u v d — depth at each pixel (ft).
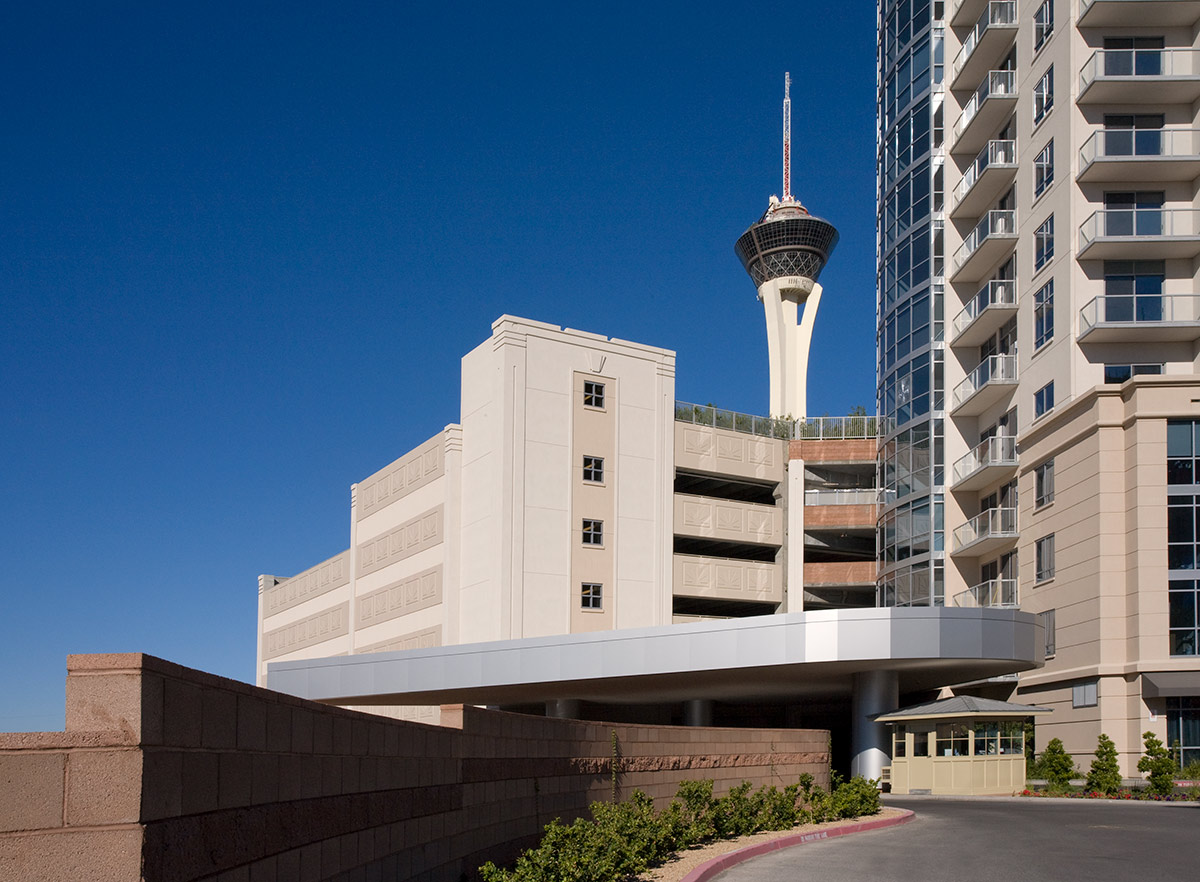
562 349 180.75
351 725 32.07
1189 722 119.65
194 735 22.09
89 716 19.79
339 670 147.84
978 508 168.04
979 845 61.05
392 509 209.77
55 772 18.83
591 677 119.75
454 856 41.55
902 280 187.01
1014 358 157.28
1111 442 129.49
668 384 192.75
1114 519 128.26
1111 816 81.76
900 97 193.98
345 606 233.55
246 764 24.72
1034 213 152.46
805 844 62.75
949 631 104.78
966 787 109.81
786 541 203.31
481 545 174.29
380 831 34.12
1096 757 117.29
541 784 52.19
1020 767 115.24
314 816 28.76
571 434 179.01
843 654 104.63
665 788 66.90
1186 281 139.64
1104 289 140.05
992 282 161.89
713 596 192.24
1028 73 156.76
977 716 107.86
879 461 192.54
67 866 18.70
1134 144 138.82
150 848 19.71
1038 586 144.05
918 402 177.37
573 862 40.70
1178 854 56.24
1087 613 130.52
